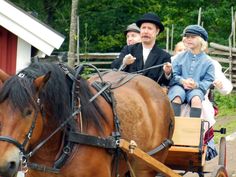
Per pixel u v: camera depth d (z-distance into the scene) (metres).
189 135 6.91
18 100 4.72
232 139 12.74
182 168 7.19
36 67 5.09
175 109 7.23
